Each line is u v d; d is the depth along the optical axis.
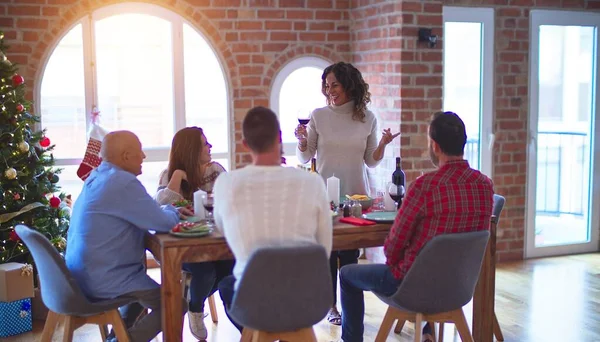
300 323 2.80
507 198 5.79
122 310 3.61
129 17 5.50
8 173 4.34
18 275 4.16
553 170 5.96
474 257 3.05
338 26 5.87
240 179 2.74
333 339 4.07
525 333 4.20
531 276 5.39
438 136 3.08
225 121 5.79
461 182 3.05
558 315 4.51
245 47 5.68
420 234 3.08
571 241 6.06
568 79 5.89
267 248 2.63
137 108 5.61
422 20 5.18
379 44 5.45
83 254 3.21
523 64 5.70
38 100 5.28
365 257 5.89
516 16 5.63
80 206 3.25
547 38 5.77
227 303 3.13
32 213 4.50
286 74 5.80
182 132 3.97
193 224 3.21
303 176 2.78
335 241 3.25
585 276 5.39
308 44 5.81
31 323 4.30
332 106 4.35
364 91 4.30
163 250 3.02
